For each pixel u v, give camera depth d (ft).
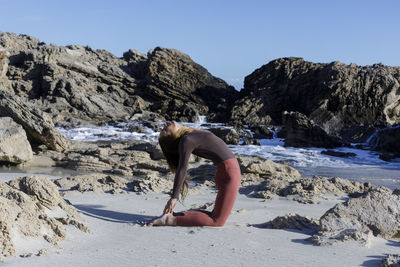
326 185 29.94
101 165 51.52
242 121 143.43
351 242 14.29
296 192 28.22
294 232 16.42
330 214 16.49
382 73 134.21
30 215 14.58
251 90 158.10
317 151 80.74
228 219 19.39
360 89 131.44
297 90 146.41
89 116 133.18
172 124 17.93
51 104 131.85
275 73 154.10
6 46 155.33
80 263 12.08
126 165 52.42
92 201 23.52
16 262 11.96
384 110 132.16
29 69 143.23
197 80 166.09
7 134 51.52
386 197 17.01
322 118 130.93
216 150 17.62
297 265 11.96
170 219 17.53
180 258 12.62
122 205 22.54
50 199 16.69
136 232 16.26
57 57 151.84
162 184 29.53
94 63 163.53
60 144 58.65
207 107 158.81
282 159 70.69
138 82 163.84
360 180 48.88
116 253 13.15
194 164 50.96
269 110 146.72
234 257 12.74
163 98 160.76
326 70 139.85
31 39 170.30
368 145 92.02
